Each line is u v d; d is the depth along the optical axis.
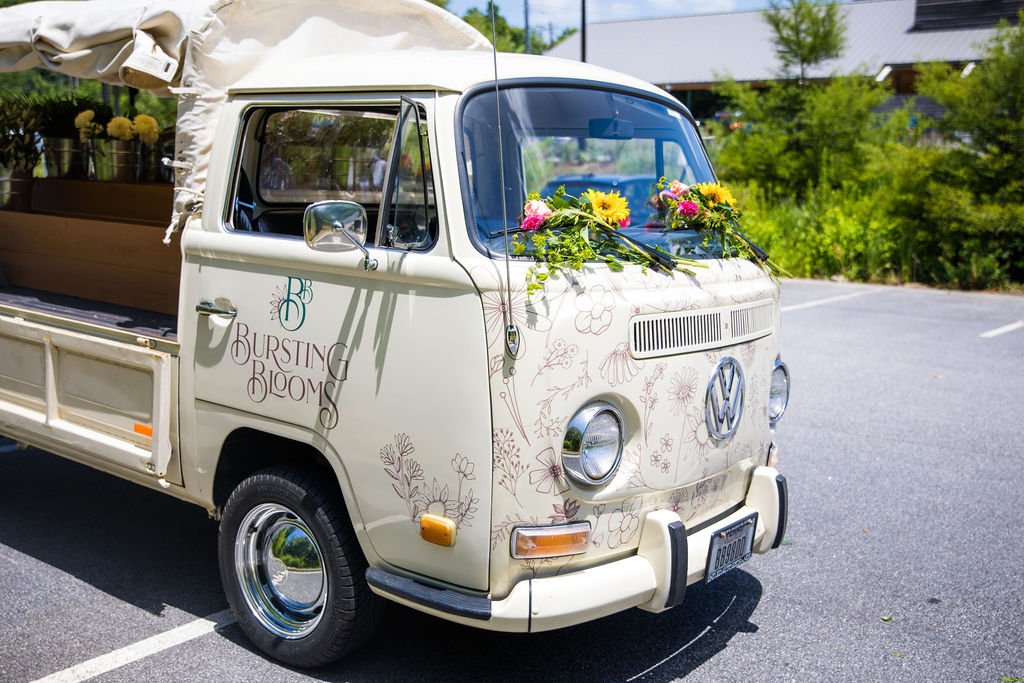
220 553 3.88
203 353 3.79
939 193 14.83
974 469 6.37
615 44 39.78
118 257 4.95
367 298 3.30
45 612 4.20
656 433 3.34
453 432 3.09
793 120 18.81
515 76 3.74
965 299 13.80
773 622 4.25
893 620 4.29
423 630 4.11
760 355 3.90
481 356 3.03
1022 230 14.35
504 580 3.11
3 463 6.29
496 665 3.82
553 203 3.35
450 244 3.12
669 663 3.87
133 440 4.05
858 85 18.77
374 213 4.30
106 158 6.11
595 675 3.76
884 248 15.48
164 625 4.11
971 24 33.88
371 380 3.28
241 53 4.04
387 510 3.29
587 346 3.12
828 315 12.31
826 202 17.09
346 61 3.82
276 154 3.95
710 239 4.00
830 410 7.77
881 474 6.25
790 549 5.07
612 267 3.32
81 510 5.50
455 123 3.26
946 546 5.12
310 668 3.73
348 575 3.50
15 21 4.64
